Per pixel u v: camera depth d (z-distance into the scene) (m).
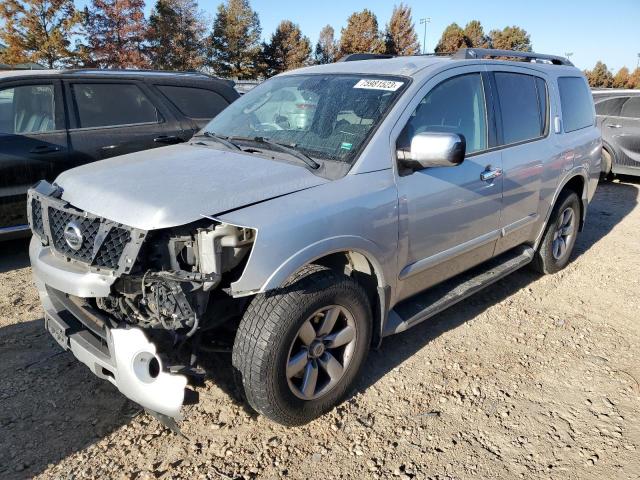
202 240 2.43
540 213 4.59
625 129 9.51
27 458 2.66
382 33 59.53
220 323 2.76
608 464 2.77
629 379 3.51
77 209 2.76
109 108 5.80
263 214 2.51
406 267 3.27
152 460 2.67
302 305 2.61
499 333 4.06
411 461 2.74
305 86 3.71
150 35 34.94
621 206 8.22
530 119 4.39
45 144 5.31
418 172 3.23
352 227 2.79
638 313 4.48
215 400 3.12
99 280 2.54
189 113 6.35
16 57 29.38
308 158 2.98
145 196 2.56
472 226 3.71
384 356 3.67
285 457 2.72
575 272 5.36
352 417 3.04
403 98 3.24
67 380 3.28
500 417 3.10
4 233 5.12
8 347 3.63
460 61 3.74
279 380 2.63
